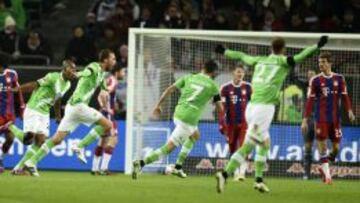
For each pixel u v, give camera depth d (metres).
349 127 40.41
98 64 34.66
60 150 42.19
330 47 39.94
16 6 53.56
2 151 38.25
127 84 40.75
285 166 40.56
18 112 42.62
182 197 26.86
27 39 49.59
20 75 43.06
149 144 40.12
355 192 30.95
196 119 34.41
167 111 40.28
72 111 34.34
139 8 51.72
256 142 28.34
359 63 40.31
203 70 34.56
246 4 51.25
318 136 35.56
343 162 40.41
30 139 35.78
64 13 56.94
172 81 40.41
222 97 37.34
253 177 39.31
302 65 40.31
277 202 26.25
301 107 40.44
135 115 39.97
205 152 40.41
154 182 33.00
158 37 40.22
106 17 53.06
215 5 52.09
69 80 35.53
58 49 54.81
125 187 29.95
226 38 40.22
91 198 25.89
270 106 28.47
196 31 39.16
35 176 35.19
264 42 40.12
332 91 35.31
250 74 40.41
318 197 28.44
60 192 27.42
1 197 25.53
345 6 50.84
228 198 26.94
